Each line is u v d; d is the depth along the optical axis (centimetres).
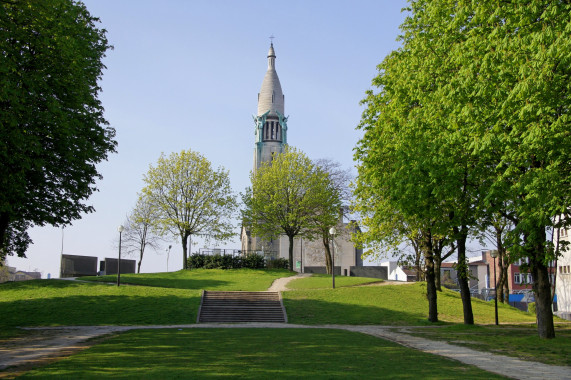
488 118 1956
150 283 5053
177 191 6669
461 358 1767
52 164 3064
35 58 2744
